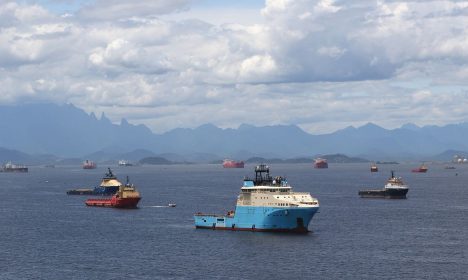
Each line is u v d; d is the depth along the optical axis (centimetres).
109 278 19388
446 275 19300
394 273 19600
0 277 19738
